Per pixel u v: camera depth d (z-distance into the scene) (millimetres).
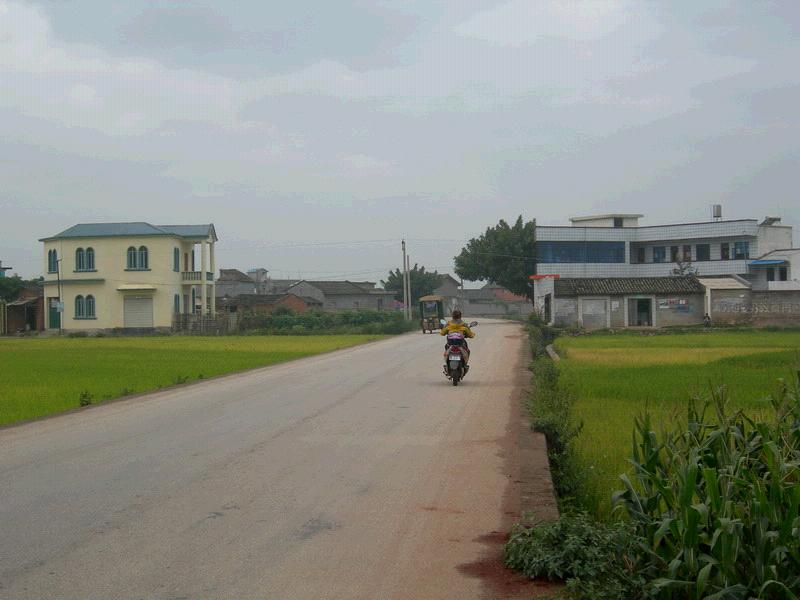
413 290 124312
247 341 51562
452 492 8344
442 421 13570
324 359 31234
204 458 10352
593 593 5082
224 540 6695
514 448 10891
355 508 7719
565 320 63188
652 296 62625
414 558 6230
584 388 18828
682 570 5113
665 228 75938
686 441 6172
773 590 4715
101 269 69312
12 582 5715
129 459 10359
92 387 21094
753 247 72062
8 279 75688
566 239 77000
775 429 6066
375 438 11828
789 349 32312
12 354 36875
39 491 8547
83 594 5473
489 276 82875
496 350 35094
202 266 70562
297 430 12664
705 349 35938
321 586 5625
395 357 31500
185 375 24562
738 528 4867
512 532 6395
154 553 6359
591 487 8461
